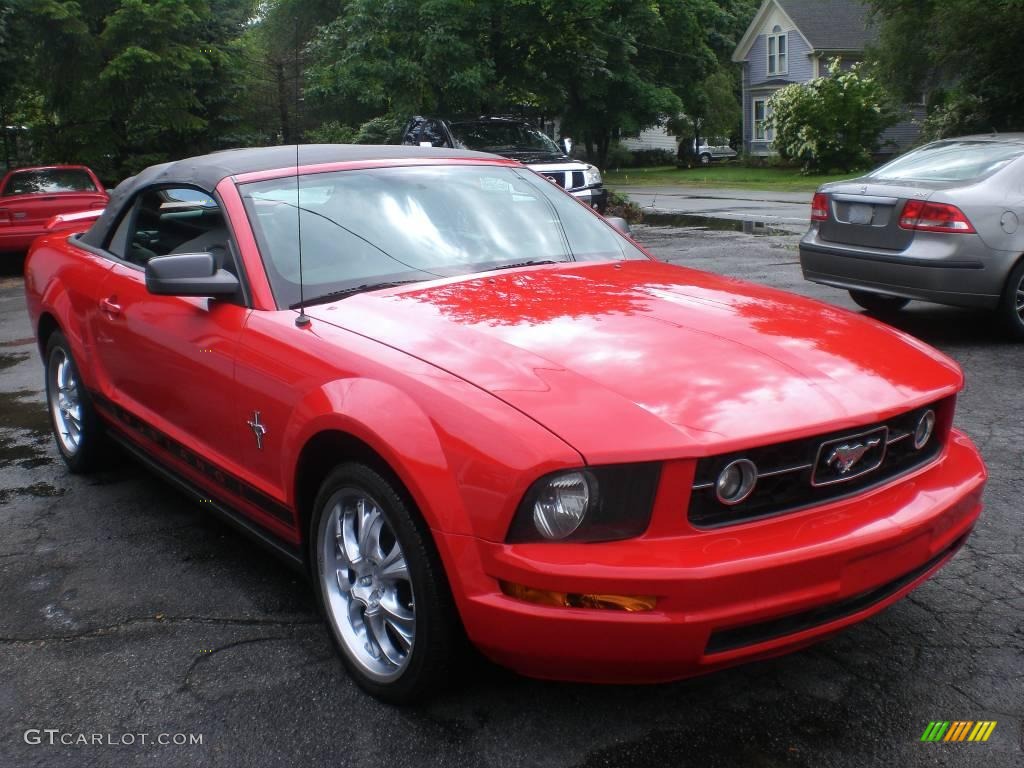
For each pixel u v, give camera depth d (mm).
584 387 2514
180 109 23641
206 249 3695
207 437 3588
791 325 3006
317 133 31297
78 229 5395
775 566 2303
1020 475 4492
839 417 2498
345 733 2680
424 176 3965
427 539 2553
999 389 5938
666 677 2383
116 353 4195
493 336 2842
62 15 19953
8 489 4801
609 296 3234
